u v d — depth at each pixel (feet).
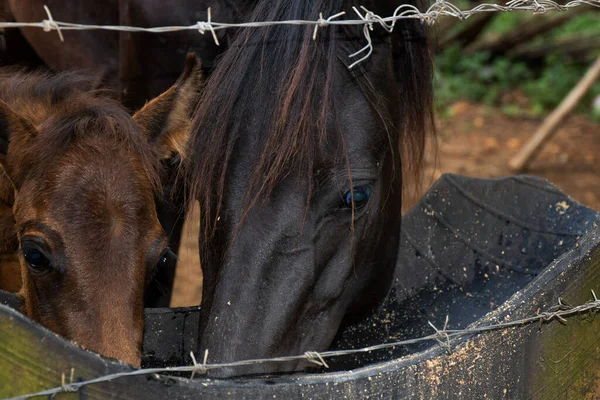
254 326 7.61
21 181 8.73
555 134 27.78
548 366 7.94
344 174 8.05
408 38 10.00
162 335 9.20
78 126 8.82
